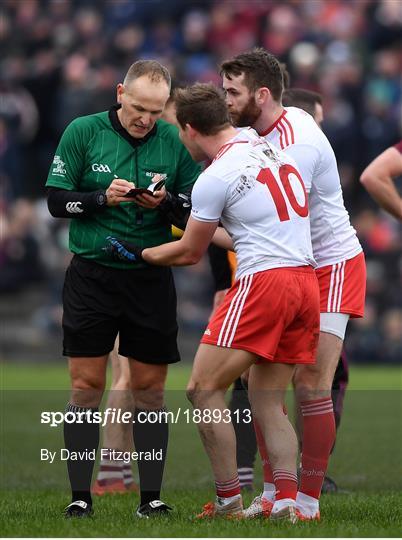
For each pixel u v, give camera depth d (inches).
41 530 779.4
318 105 1044.5
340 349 874.8
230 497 845.8
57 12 3070.9
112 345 883.4
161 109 856.9
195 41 2913.4
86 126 871.7
